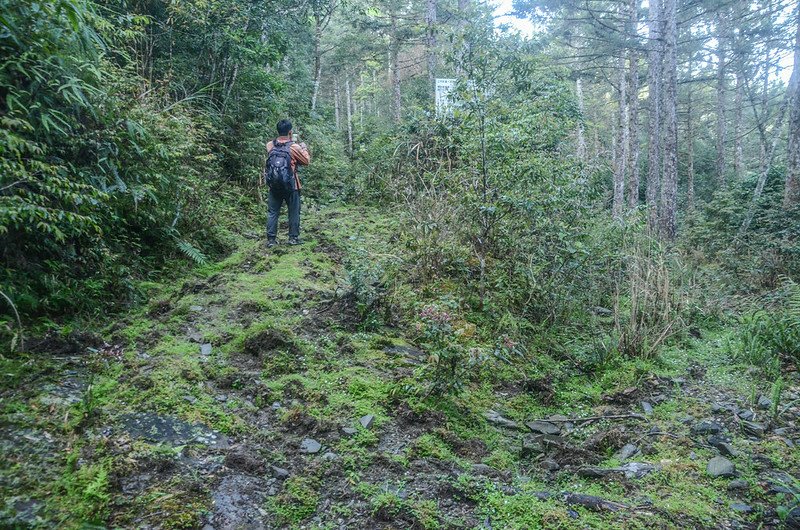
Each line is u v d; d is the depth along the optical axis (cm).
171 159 510
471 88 559
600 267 579
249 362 356
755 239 996
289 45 1018
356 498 252
